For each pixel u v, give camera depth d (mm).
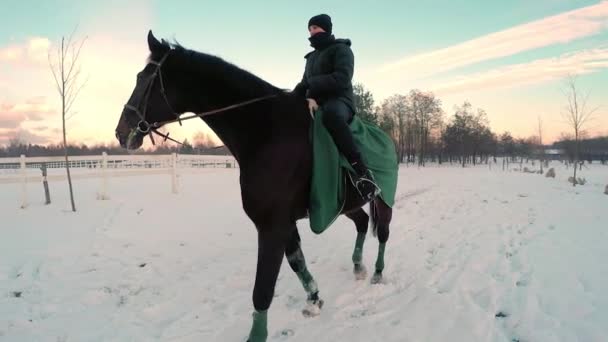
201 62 2789
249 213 2803
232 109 2828
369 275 4484
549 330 2982
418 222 7793
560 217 7902
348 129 2998
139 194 11125
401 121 63562
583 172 30312
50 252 5484
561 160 62344
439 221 7875
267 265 2705
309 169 2918
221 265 5043
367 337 2998
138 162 11484
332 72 3250
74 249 5668
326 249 5672
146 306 3787
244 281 4426
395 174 3926
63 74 8766
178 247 5953
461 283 4082
